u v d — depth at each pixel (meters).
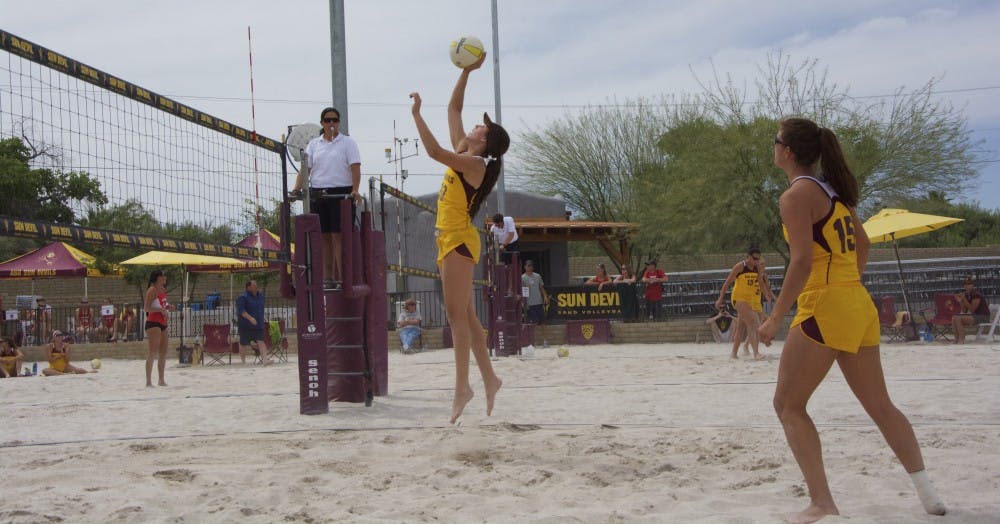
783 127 3.70
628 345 18.73
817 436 3.67
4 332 22.30
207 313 25.17
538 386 9.16
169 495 4.36
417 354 17.30
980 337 16.34
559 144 34.91
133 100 6.14
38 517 3.93
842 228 3.57
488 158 5.53
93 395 9.96
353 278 7.91
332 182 8.20
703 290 20.30
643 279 20.34
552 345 19.62
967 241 46.12
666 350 16.30
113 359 20.12
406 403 7.98
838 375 9.08
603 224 24.45
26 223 4.98
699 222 24.25
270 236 17.16
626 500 4.13
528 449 5.40
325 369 7.28
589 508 4.00
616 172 34.62
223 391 9.78
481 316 20.78
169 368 15.74
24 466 5.23
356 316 7.92
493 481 4.57
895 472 4.55
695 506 3.99
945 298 16.16
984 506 3.79
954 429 5.70
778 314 3.57
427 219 21.86
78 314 23.38
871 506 3.84
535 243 25.53
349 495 4.34
